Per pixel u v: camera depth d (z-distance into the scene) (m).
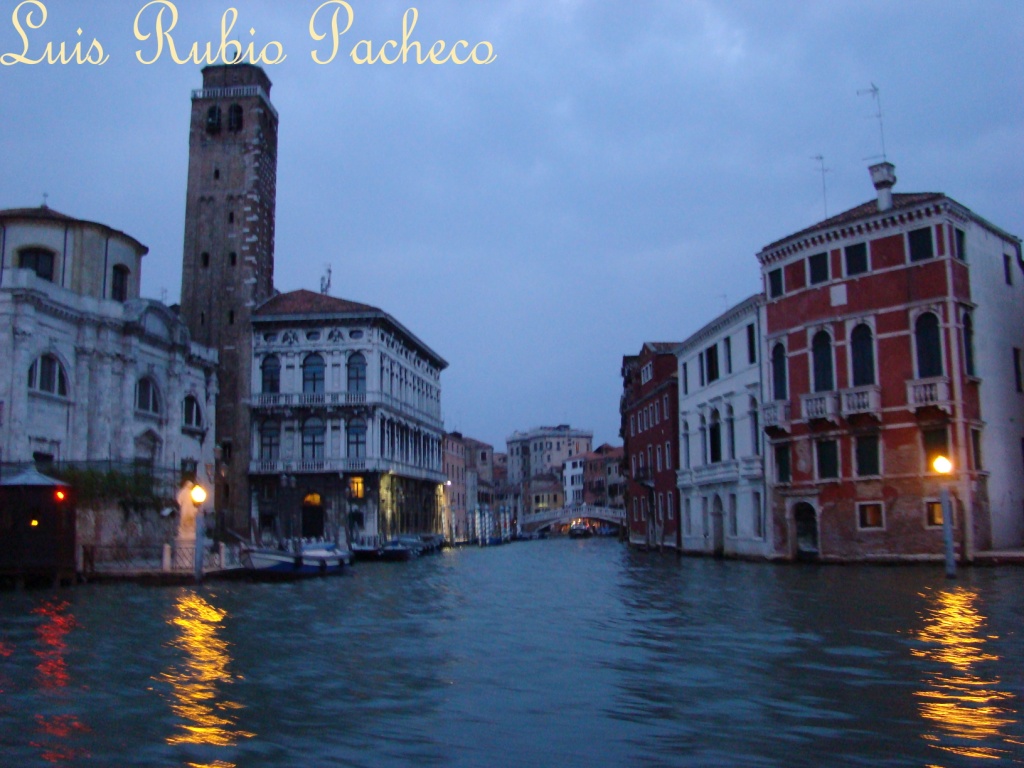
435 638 17.50
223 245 60.91
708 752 9.16
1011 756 8.80
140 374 46.09
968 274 34.25
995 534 33.47
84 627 19.20
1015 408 35.56
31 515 28.53
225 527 50.16
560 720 10.56
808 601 22.27
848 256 36.28
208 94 61.94
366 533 58.81
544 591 29.16
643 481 61.78
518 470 179.12
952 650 14.41
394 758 9.09
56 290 39.75
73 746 9.57
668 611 21.39
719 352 46.16
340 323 59.97
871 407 34.59
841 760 8.79
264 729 10.26
